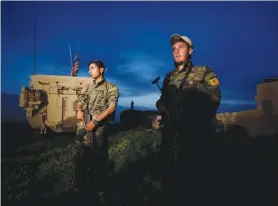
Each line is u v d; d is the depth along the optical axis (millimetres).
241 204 3127
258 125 6262
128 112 8711
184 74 3068
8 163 5891
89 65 3590
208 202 2990
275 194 3336
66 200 3824
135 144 5719
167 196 3000
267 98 6242
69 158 5500
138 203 3447
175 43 3096
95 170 3428
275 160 4055
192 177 2953
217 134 4469
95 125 3398
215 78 2943
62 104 10578
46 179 4797
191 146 2928
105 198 3498
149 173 4281
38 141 8906
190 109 2947
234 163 3803
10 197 4094
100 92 3506
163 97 3197
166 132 3080
